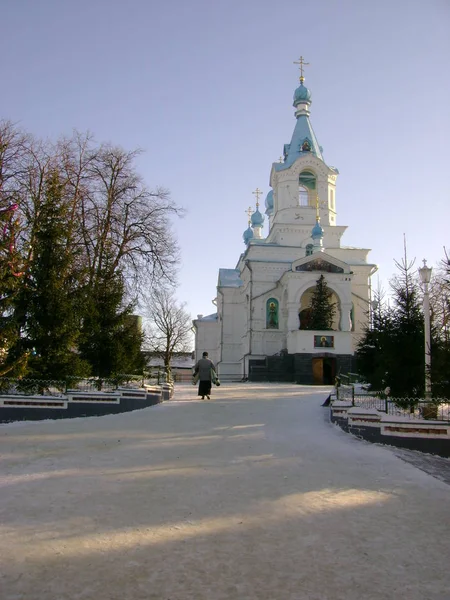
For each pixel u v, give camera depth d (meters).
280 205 54.25
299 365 42.66
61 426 13.32
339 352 43.22
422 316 18.25
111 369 21.34
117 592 4.25
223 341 55.19
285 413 17.62
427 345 16.39
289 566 4.84
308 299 50.12
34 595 4.15
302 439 12.08
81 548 5.11
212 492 7.25
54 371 17.38
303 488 7.61
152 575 4.57
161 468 8.67
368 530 5.87
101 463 8.95
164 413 16.66
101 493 7.05
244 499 6.96
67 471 8.28
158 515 6.20
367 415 13.02
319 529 5.87
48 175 22.62
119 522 5.90
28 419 14.63
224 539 5.48
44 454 9.57
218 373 54.56
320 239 49.34
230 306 55.84
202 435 12.25
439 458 11.35
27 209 18.45
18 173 24.77
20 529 5.56
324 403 20.83
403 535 5.74
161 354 62.53
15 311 17.23
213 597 4.21
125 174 30.70
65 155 28.06
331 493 7.41
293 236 53.28
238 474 8.35
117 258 27.67
